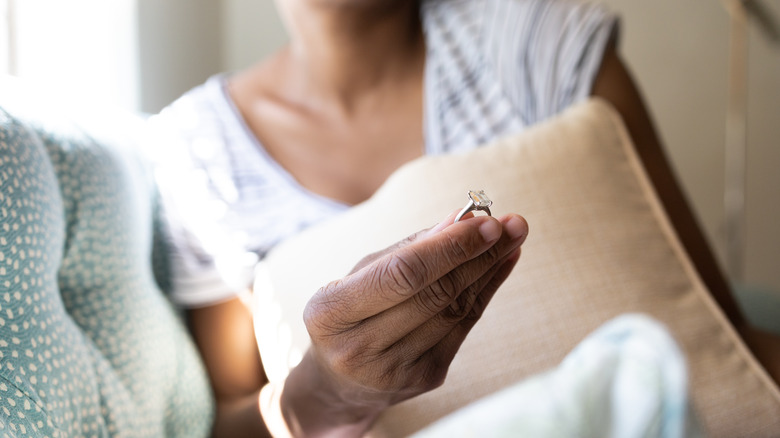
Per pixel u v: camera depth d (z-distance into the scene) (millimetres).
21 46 942
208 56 1332
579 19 814
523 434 284
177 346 645
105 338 543
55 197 497
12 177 453
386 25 794
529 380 298
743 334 673
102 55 1062
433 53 831
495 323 551
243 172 830
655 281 580
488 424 289
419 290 387
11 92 527
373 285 386
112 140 608
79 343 492
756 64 1775
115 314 559
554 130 648
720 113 1810
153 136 788
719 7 1769
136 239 604
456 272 393
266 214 825
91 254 543
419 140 823
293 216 822
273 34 1430
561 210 596
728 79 1799
